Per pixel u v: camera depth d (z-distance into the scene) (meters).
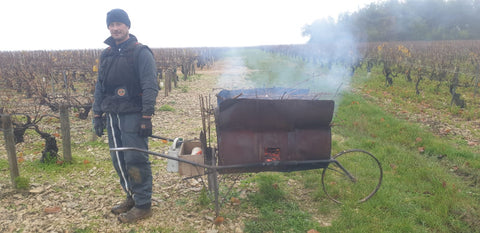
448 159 5.58
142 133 3.30
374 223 3.46
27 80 13.47
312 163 3.57
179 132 7.58
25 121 8.50
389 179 4.64
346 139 6.86
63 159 5.34
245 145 3.31
